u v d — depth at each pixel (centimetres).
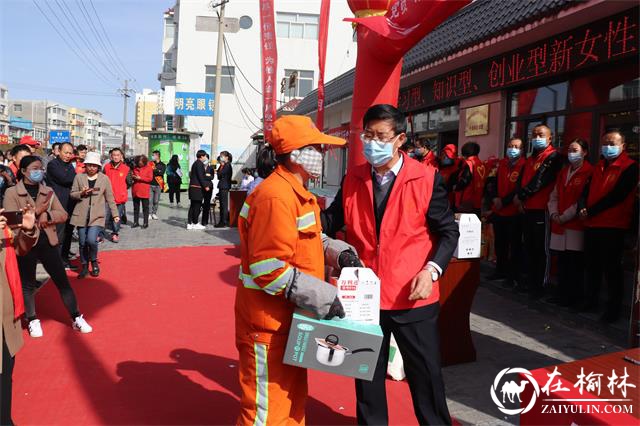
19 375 381
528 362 414
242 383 229
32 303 466
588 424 227
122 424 311
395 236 258
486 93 765
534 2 580
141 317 528
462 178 690
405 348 262
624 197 471
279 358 221
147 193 1189
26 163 455
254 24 2536
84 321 482
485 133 775
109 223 1146
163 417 320
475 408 339
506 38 626
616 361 282
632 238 553
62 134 4294
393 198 259
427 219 260
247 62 2552
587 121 608
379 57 387
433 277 247
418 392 264
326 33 520
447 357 407
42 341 454
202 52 2528
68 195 725
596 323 489
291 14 2562
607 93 580
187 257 841
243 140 2591
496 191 664
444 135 937
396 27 356
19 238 323
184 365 405
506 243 652
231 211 1172
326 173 1619
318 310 210
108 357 419
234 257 848
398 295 257
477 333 480
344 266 253
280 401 222
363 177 269
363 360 216
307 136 220
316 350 214
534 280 576
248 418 225
